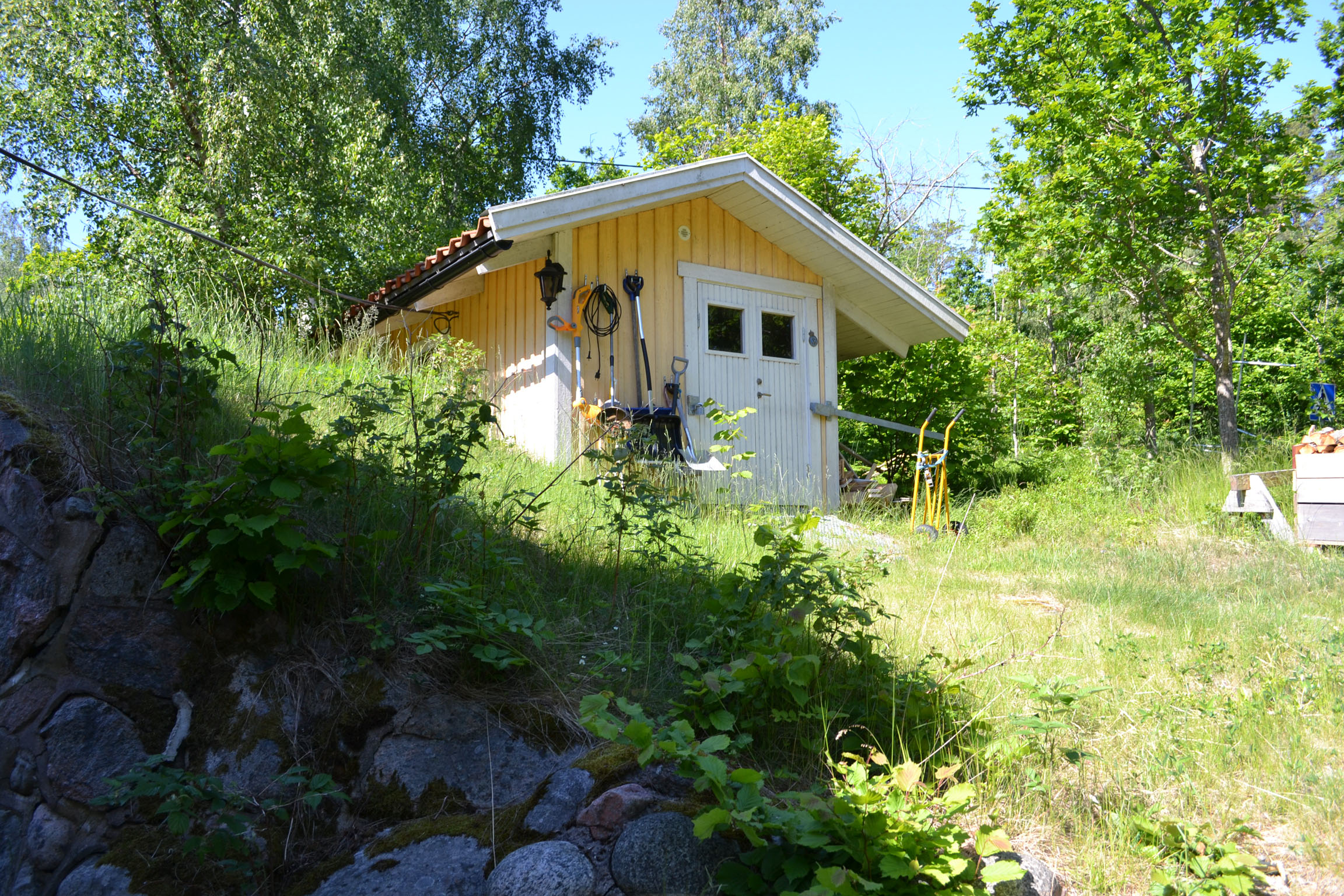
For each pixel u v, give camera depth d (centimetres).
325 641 354
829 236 1082
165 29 1482
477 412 436
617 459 450
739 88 2742
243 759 319
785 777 318
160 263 1155
